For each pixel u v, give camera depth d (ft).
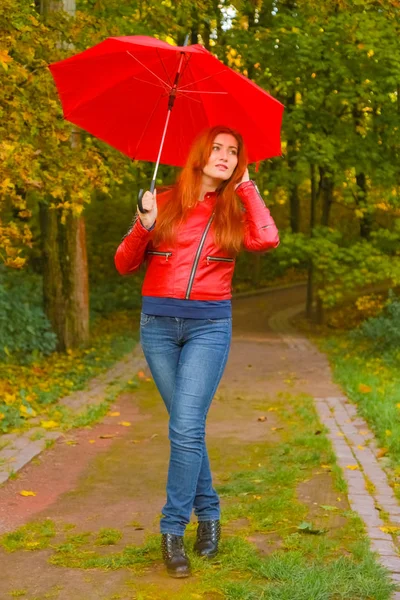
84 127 13.62
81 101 13.26
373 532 14.46
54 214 50.47
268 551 13.55
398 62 59.77
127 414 29.58
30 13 29.30
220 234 12.35
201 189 12.64
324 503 16.65
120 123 13.61
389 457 20.85
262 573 12.27
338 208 97.66
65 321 50.88
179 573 12.25
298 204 105.09
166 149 13.91
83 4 43.52
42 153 28.43
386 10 42.93
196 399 12.35
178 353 12.72
